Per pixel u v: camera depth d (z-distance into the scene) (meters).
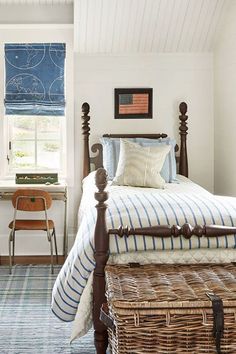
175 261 2.71
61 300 2.75
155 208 2.82
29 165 5.42
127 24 4.89
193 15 4.83
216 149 5.19
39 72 5.26
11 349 3.03
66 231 5.20
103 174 2.60
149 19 4.86
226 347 2.19
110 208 2.84
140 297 2.19
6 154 5.39
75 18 4.82
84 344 3.13
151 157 4.49
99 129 5.23
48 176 5.15
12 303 3.86
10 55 5.24
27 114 5.28
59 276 2.83
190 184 4.62
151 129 5.24
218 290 2.28
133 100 5.21
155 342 2.18
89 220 2.93
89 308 2.68
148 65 5.20
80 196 5.31
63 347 3.08
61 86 5.27
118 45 5.10
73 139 5.30
